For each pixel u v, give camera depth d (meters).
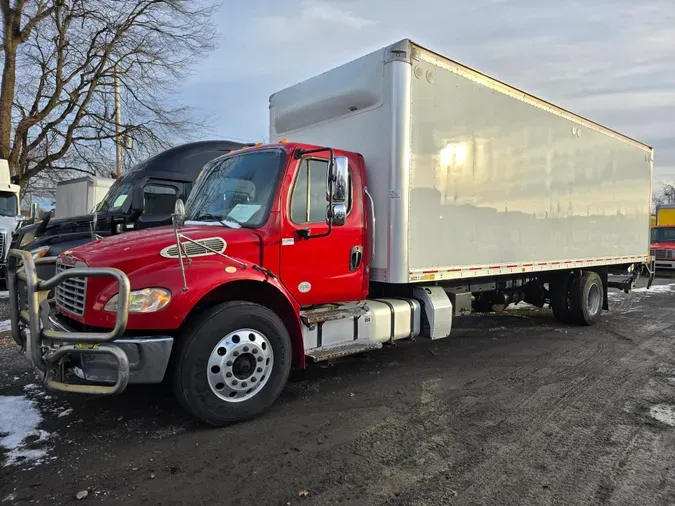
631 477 3.37
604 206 9.24
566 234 8.23
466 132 6.19
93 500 2.98
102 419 4.21
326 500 3.03
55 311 4.28
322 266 4.93
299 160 4.76
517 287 8.65
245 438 3.88
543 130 7.61
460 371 5.87
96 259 3.76
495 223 6.72
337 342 5.04
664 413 4.55
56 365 3.66
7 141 17.92
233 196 4.90
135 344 3.60
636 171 10.32
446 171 5.91
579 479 3.33
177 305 3.72
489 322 9.36
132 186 9.83
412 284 6.17
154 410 4.41
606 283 9.70
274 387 4.29
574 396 5.01
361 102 5.68
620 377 5.70
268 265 4.48
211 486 3.17
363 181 5.48
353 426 4.15
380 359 6.41
